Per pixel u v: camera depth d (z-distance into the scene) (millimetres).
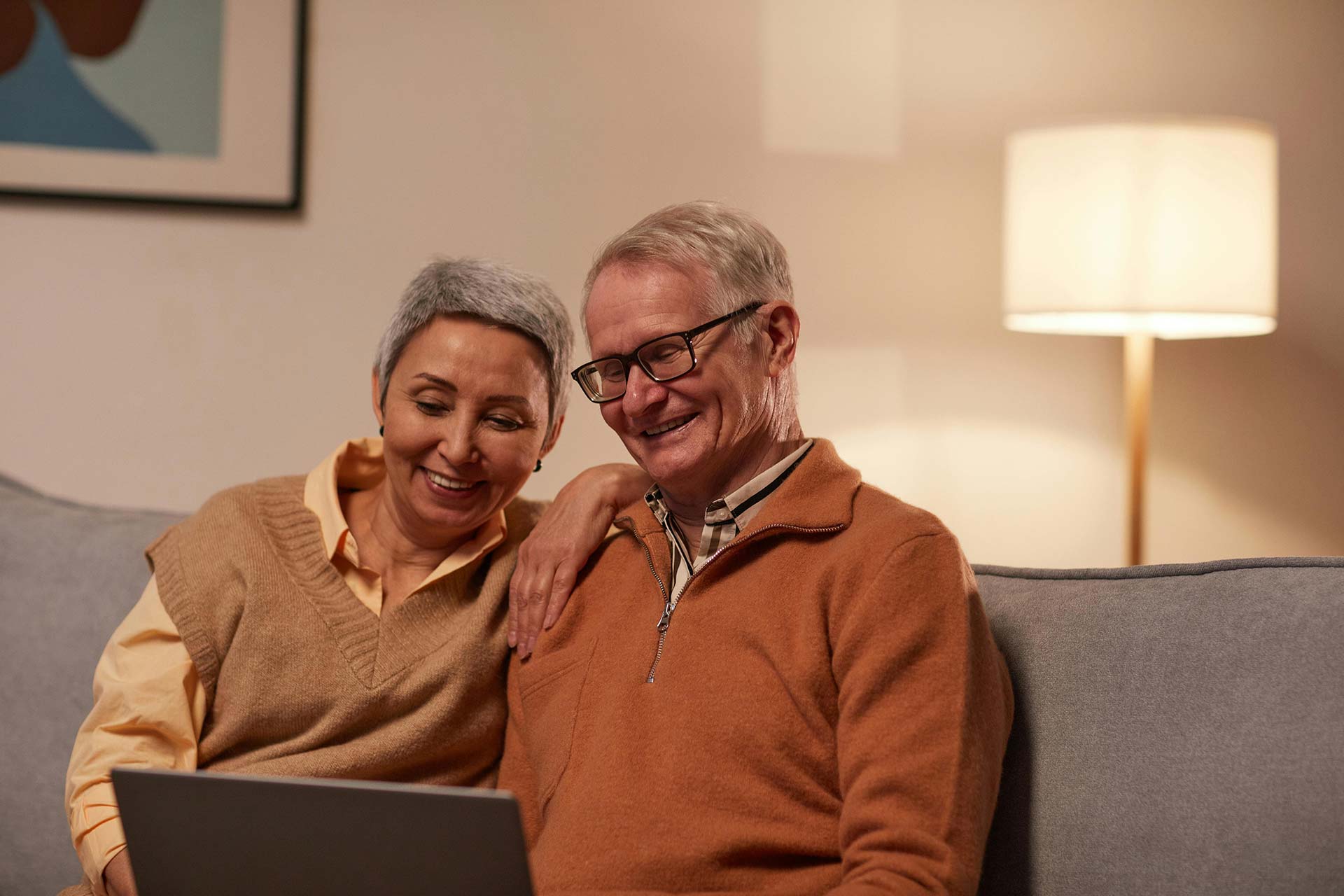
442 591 1433
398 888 950
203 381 2393
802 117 2451
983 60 2459
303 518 1452
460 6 2412
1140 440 2230
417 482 1392
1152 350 2373
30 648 1640
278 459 2402
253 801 959
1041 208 2078
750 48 2441
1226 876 1022
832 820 1153
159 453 2391
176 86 2359
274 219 2391
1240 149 2033
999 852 1182
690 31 2439
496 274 1400
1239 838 1028
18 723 1608
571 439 2412
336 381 2404
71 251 2371
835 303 2453
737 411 1293
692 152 2439
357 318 2404
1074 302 2041
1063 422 2457
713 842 1130
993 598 1346
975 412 2457
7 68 2338
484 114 2418
